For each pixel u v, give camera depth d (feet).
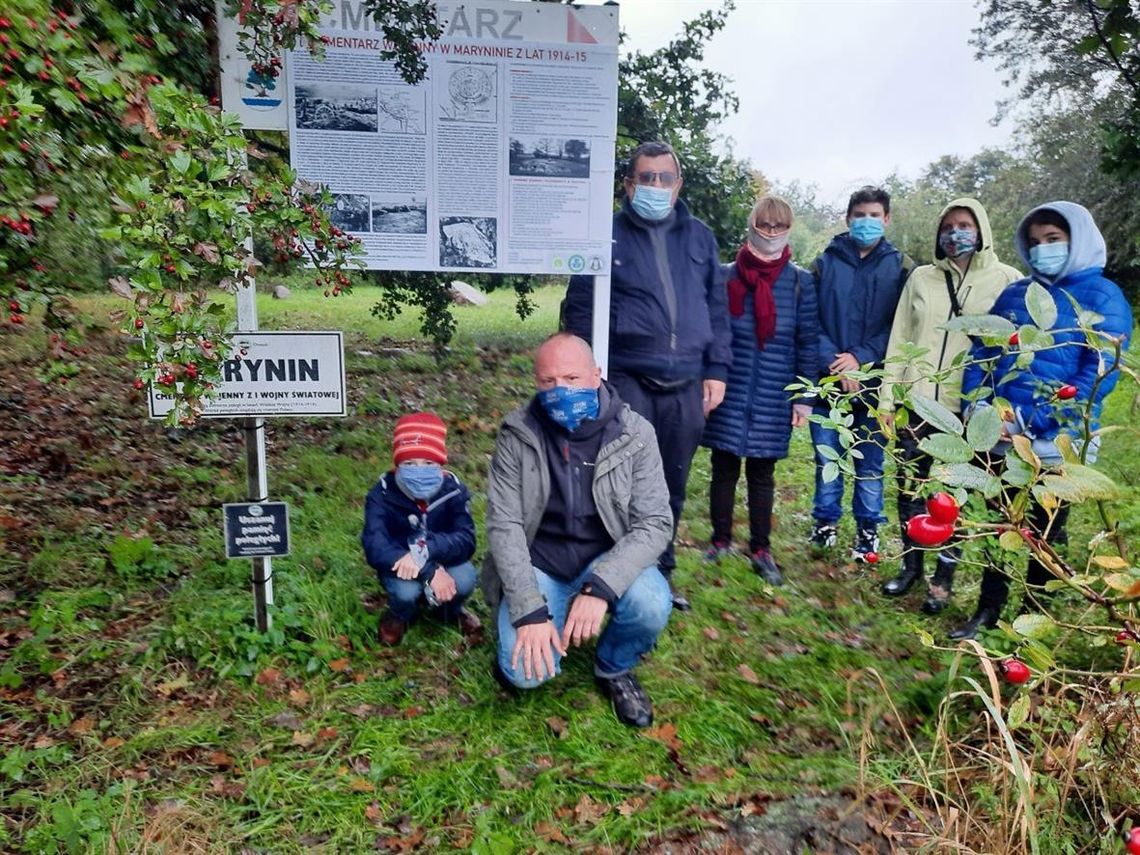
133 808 7.50
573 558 9.56
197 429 19.03
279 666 9.79
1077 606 10.50
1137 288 48.80
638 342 11.56
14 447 16.75
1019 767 6.19
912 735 9.26
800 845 7.50
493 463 9.46
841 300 13.28
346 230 10.97
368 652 10.31
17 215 6.19
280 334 9.46
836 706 9.78
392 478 10.54
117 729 8.60
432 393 24.06
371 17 10.46
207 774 8.12
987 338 7.16
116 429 18.60
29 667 9.48
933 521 5.70
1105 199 47.98
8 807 7.49
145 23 7.96
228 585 11.25
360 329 31.76
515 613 8.77
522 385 25.84
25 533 12.64
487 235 11.27
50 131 6.28
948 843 6.74
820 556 14.65
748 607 12.25
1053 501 5.81
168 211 6.52
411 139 10.84
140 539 12.05
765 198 12.64
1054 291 10.35
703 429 12.20
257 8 7.66
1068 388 8.01
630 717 9.19
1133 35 11.05
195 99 6.78
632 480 9.35
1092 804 7.41
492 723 9.11
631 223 11.78
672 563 12.32
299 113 10.52
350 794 7.98
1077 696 8.77
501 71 10.84
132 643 9.90
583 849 7.46
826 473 7.73
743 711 9.61
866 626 11.98
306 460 16.92
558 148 11.15
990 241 12.05
